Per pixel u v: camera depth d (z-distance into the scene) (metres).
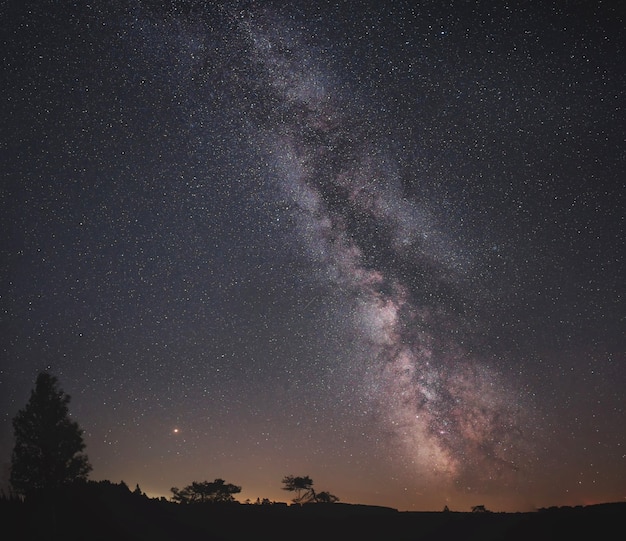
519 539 26.98
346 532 29.59
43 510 24.91
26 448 23.31
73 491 27.45
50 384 24.25
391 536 29.02
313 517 31.94
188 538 26.47
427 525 30.92
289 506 34.88
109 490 29.52
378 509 35.00
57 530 24.00
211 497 35.75
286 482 38.69
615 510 28.59
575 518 28.23
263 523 30.28
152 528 26.84
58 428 23.55
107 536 24.70
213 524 29.16
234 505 33.44
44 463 23.23
